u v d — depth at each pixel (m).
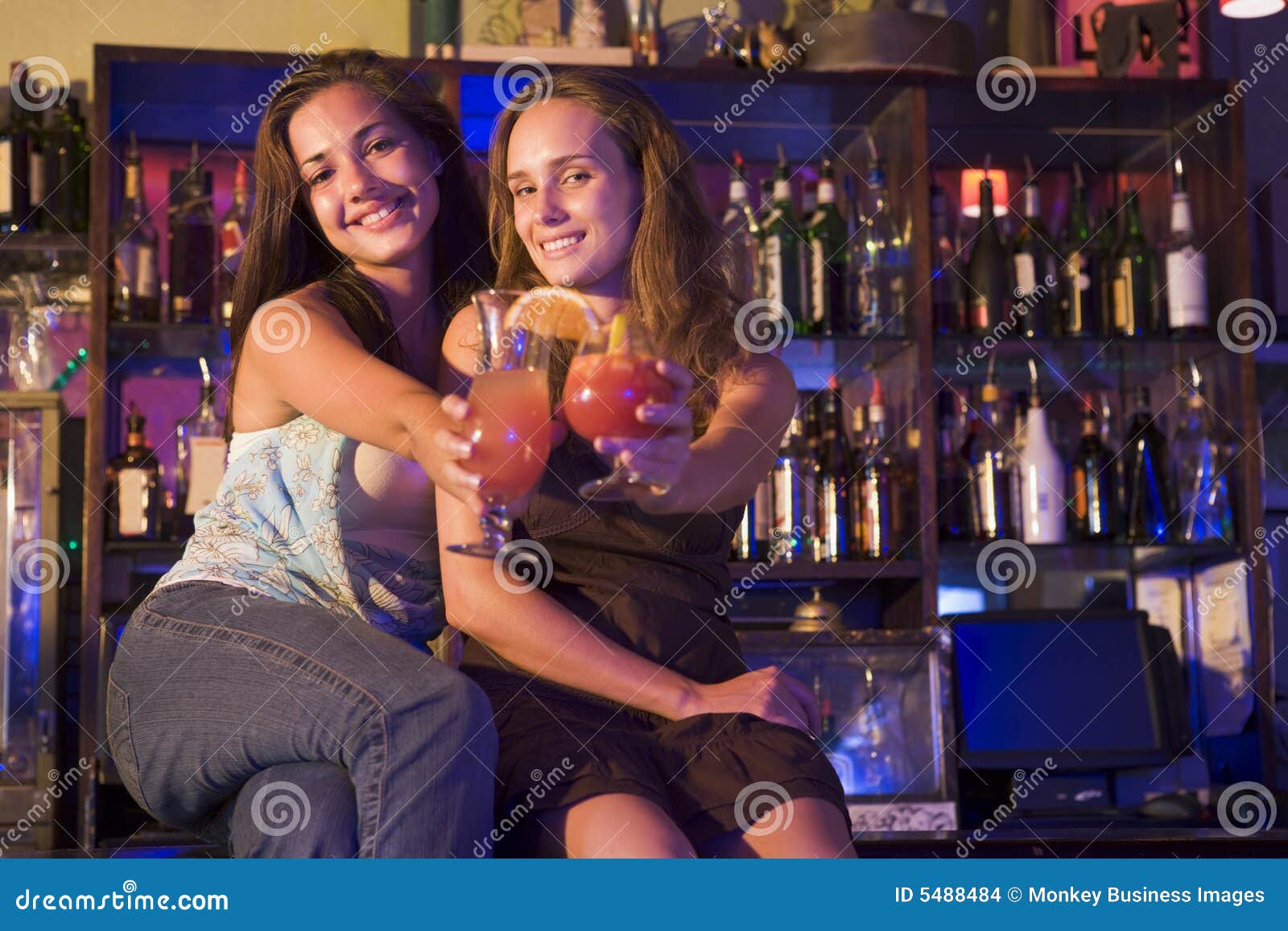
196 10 2.94
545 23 2.79
